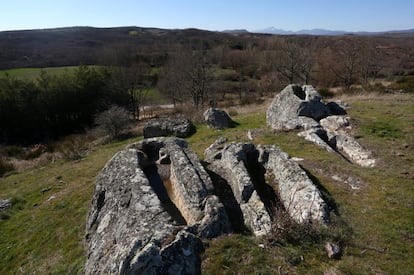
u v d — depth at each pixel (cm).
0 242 1203
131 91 4472
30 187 1727
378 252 653
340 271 594
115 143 2425
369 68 4006
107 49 5866
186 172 913
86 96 4322
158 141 1229
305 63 4081
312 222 733
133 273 584
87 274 776
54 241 1121
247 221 764
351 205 837
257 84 5119
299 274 586
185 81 4231
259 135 1627
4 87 3838
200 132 2056
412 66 4831
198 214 757
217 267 607
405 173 1050
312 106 1706
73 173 1817
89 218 1045
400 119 1606
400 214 798
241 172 897
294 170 898
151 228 697
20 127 3906
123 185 922
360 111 1802
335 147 1423
